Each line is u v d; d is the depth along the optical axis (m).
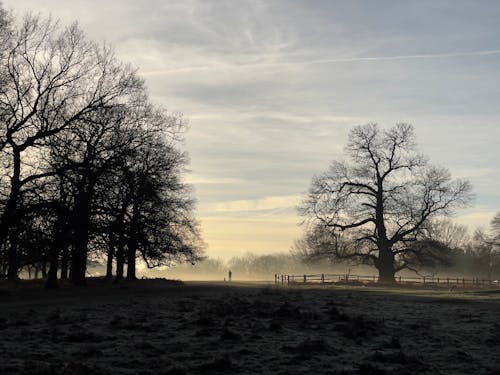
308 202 72.75
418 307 30.19
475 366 12.84
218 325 18.77
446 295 43.84
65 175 36.41
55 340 15.07
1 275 39.09
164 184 48.03
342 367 12.24
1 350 13.45
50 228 38.78
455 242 138.75
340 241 72.19
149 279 62.03
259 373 11.54
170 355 13.19
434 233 72.88
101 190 40.94
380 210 71.12
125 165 40.19
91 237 43.72
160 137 44.75
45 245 39.19
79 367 11.15
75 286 46.97
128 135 40.91
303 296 38.69
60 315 22.17
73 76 36.91
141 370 11.48
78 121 37.53
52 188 37.84
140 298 33.38
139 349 13.83
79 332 16.33
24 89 35.19
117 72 38.50
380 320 22.02
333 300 34.22
